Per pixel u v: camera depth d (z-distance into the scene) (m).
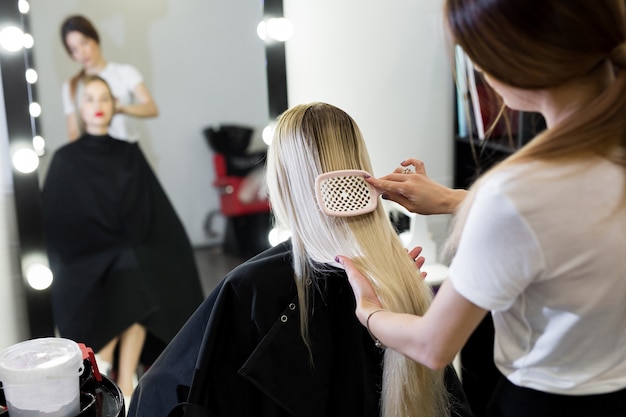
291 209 1.07
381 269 1.02
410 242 1.98
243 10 1.72
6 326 1.75
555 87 0.76
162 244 1.78
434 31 1.94
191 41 1.70
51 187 1.67
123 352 1.80
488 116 1.94
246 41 1.74
